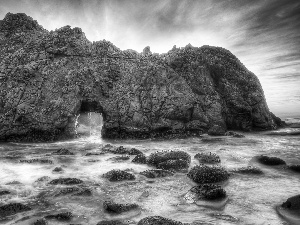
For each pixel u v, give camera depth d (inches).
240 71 1099.9
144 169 491.5
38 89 881.5
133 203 313.9
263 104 1044.5
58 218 278.8
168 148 711.1
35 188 389.7
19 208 303.6
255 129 1030.4
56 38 1018.1
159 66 999.6
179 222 253.0
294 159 578.9
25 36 1113.4
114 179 416.2
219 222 276.8
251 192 368.5
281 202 331.3
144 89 943.0
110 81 957.8
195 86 1009.5
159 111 907.4
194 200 330.6
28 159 572.4
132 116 887.7
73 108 874.1
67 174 464.4
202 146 738.2
